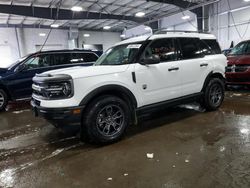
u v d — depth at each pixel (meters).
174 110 4.99
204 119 4.24
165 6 12.66
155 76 3.67
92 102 3.14
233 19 11.92
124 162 2.74
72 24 17.31
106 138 3.24
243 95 6.23
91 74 3.11
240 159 2.61
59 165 2.76
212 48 4.71
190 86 4.21
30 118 5.12
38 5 11.30
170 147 3.08
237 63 6.28
